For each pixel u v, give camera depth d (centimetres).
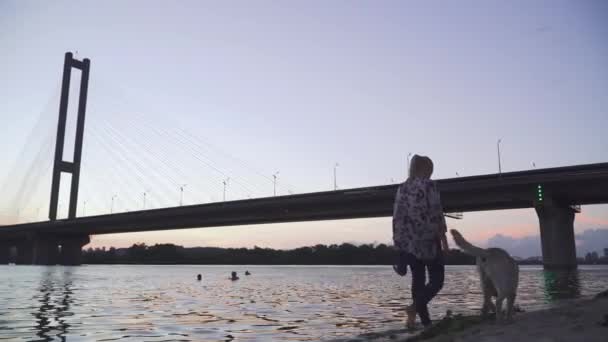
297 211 7094
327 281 2994
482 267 570
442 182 5675
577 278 2859
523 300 1184
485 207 5881
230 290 1975
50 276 3500
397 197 595
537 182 4984
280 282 2825
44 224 9700
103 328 794
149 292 1794
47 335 712
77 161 9812
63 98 9738
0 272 4522
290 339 663
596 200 5384
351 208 6562
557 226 5275
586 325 418
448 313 688
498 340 394
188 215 8119
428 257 576
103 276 3656
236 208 7450
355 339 563
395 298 1506
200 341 659
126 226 9062
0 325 821
